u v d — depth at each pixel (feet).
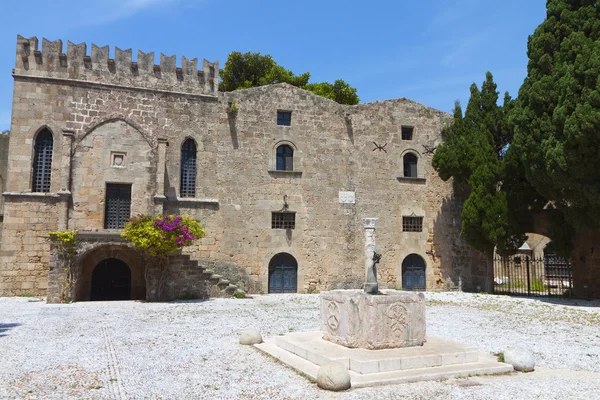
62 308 62.59
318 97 94.38
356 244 92.63
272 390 27.35
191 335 44.42
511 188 88.33
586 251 81.97
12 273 74.90
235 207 86.89
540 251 129.80
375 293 38.63
